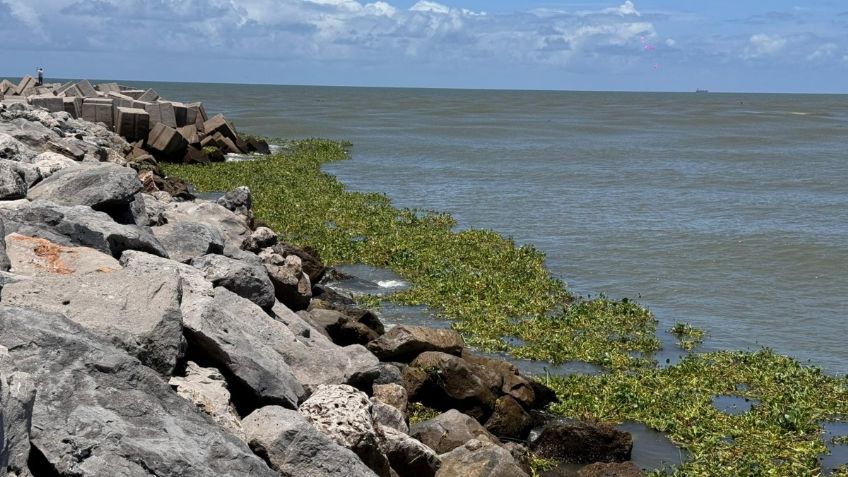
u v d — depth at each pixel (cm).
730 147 8350
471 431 1483
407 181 5134
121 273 1210
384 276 2828
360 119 11600
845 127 12381
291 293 2041
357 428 1166
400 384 1691
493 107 18000
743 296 2802
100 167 1886
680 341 2322
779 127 12156
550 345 2197
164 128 4978
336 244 3103
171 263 1493
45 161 2130
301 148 6600
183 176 4538
